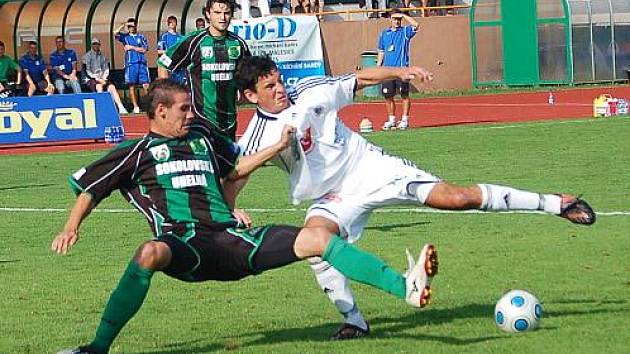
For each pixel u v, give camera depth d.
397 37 44.47
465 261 18.08
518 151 33.78
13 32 62.94
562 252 18.48
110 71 62.62
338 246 11.83
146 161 12.42
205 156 12.59
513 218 22.44
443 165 31.25
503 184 26.83
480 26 65.44
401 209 24.33
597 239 19.59
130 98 61.12
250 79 13.25
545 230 20.81
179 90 12.52
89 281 18.11
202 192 12.40
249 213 24.64
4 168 36.38
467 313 14.40
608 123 40.91
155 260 11.78
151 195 12.39
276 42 55.78
